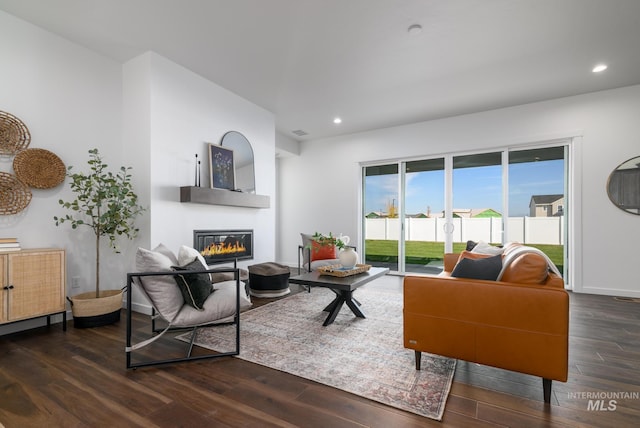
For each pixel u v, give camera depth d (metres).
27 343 2.37
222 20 2.68
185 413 1.51
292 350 2.25
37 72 2.83
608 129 3.98
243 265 4.28
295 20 2.67
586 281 4.08
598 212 4.02
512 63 3.35
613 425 1.42
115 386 1.76
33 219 2.79
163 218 3.27
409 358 2.12
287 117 5.11
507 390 1.72
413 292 1.89
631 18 2.57
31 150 2.75
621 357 2.13
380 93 4.14
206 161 3.77
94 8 2.54
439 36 2.87
